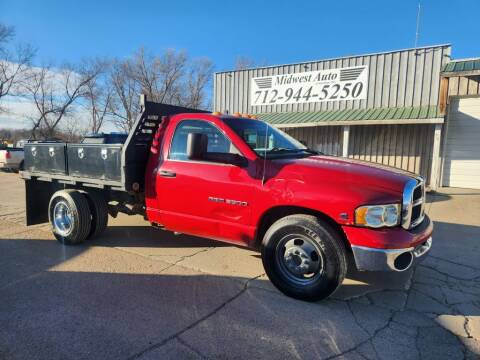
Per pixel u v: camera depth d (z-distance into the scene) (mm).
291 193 3732
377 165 4227
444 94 10953
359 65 13836
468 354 2918
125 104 48719
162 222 4859
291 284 3807
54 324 3230
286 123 13633
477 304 3801
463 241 6078
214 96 17594
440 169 12727
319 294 3650
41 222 6250
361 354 2889
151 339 3029
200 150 3936
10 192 11195
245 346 2961
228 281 4238
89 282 4148
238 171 4125
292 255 3809
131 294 3854
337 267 3551
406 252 3445
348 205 3453
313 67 14828
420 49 12617
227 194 4168
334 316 3479
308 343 3021
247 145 4188
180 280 4242
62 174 5645
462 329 3293
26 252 5176
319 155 4723
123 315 3408
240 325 3275
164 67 48406
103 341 2986
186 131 4645
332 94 14484
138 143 4934
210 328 3215
